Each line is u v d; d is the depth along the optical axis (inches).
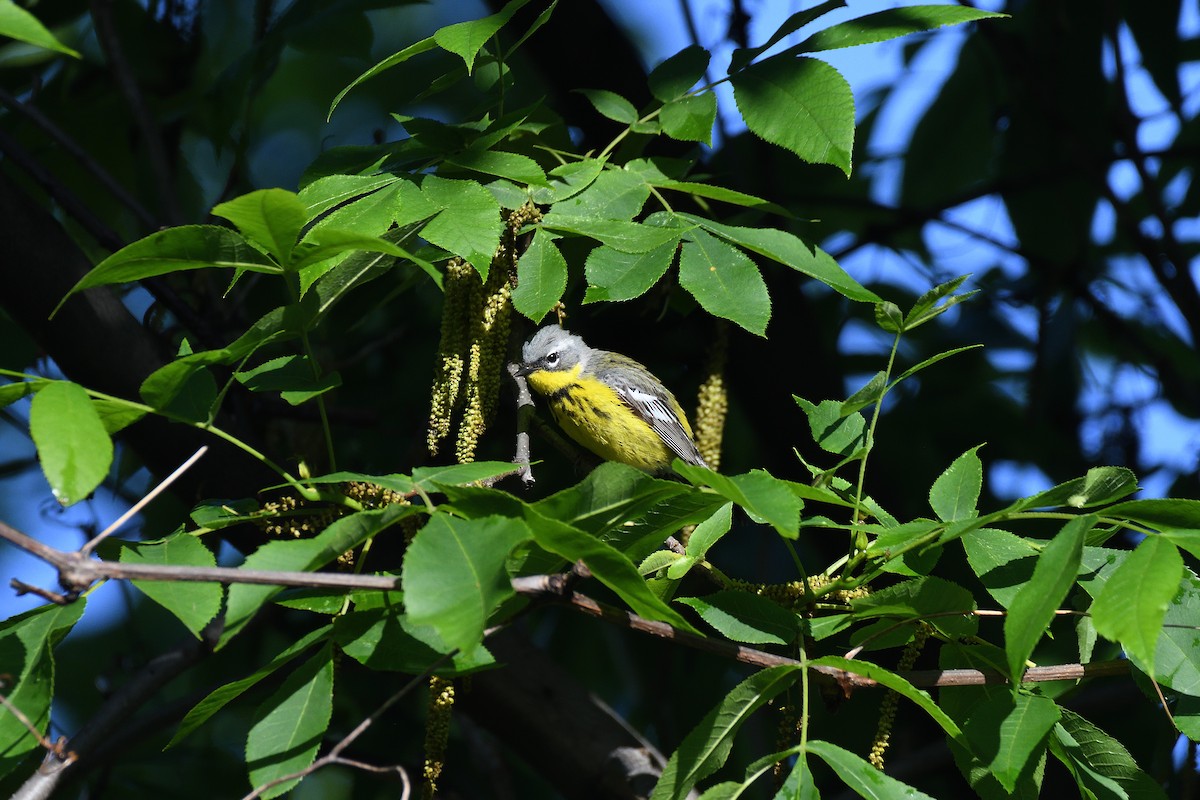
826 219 657.0
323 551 207.0
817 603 267.3
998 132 635.5
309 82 697.0
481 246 254.2
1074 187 600.4
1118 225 671.1
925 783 496.4
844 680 252.1
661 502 233.9
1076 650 436.1
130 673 558.3
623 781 408.5
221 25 609.3
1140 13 551.8
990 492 546.3
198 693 453.1
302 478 257.3
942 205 594.6
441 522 193.6
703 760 231.3
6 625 239.1
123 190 474.0
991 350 621.6
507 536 191.5
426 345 562.6
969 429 568.1
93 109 523.5
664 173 324.8
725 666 556.4
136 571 198.5
